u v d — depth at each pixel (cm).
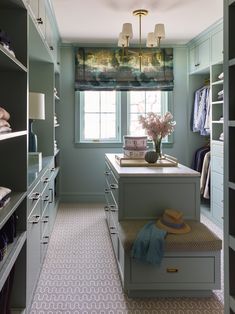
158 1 362
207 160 480
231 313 158
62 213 482
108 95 555
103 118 556
